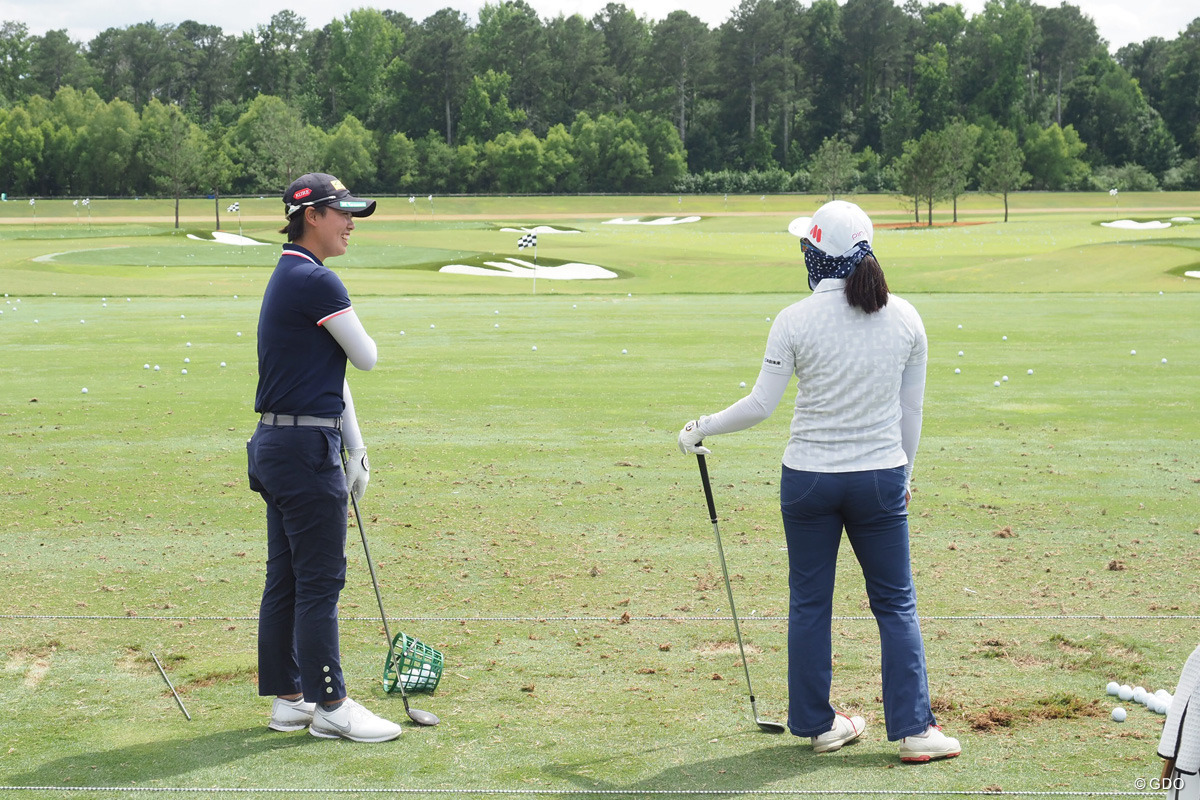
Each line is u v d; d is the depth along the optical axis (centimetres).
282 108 9450
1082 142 13200
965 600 586
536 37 14688
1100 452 977
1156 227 7394
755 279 4025
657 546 697
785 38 14050
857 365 392
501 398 1285
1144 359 1587
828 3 14775
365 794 368
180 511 782
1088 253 4150
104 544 697
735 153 13938
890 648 398
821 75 14862
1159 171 13125
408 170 12038
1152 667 486
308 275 405
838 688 468
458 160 12175
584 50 14562
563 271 4400
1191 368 1493
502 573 641
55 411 1188
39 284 3319
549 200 11275
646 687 470
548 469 923
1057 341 1809
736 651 514
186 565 653
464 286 3553
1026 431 1076
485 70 14588
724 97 14475
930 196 8312
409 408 1220
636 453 988
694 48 14038
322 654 413
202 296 2889
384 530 735
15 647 517
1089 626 542
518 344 1811
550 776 382
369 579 629
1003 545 694
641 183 12450
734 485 866
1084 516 762
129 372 1480
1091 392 1302
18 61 14638
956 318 2195
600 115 12700
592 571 643
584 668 493
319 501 408
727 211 10862
